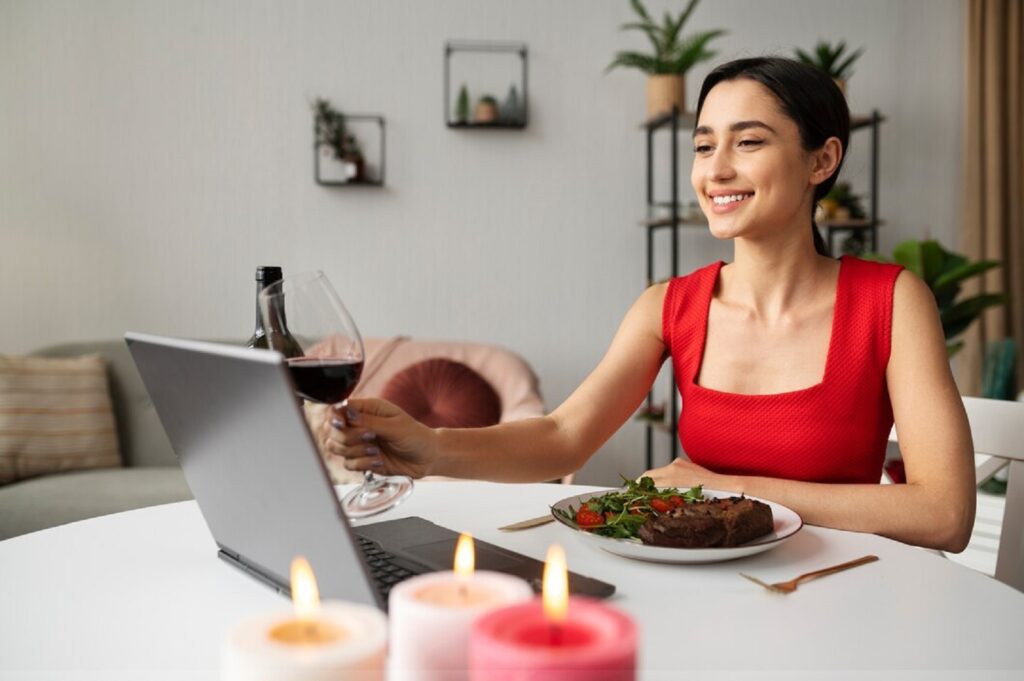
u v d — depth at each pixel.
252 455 0.67
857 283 1.32
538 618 0.39
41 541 0.97
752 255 1.34
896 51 3.90
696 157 1.37
